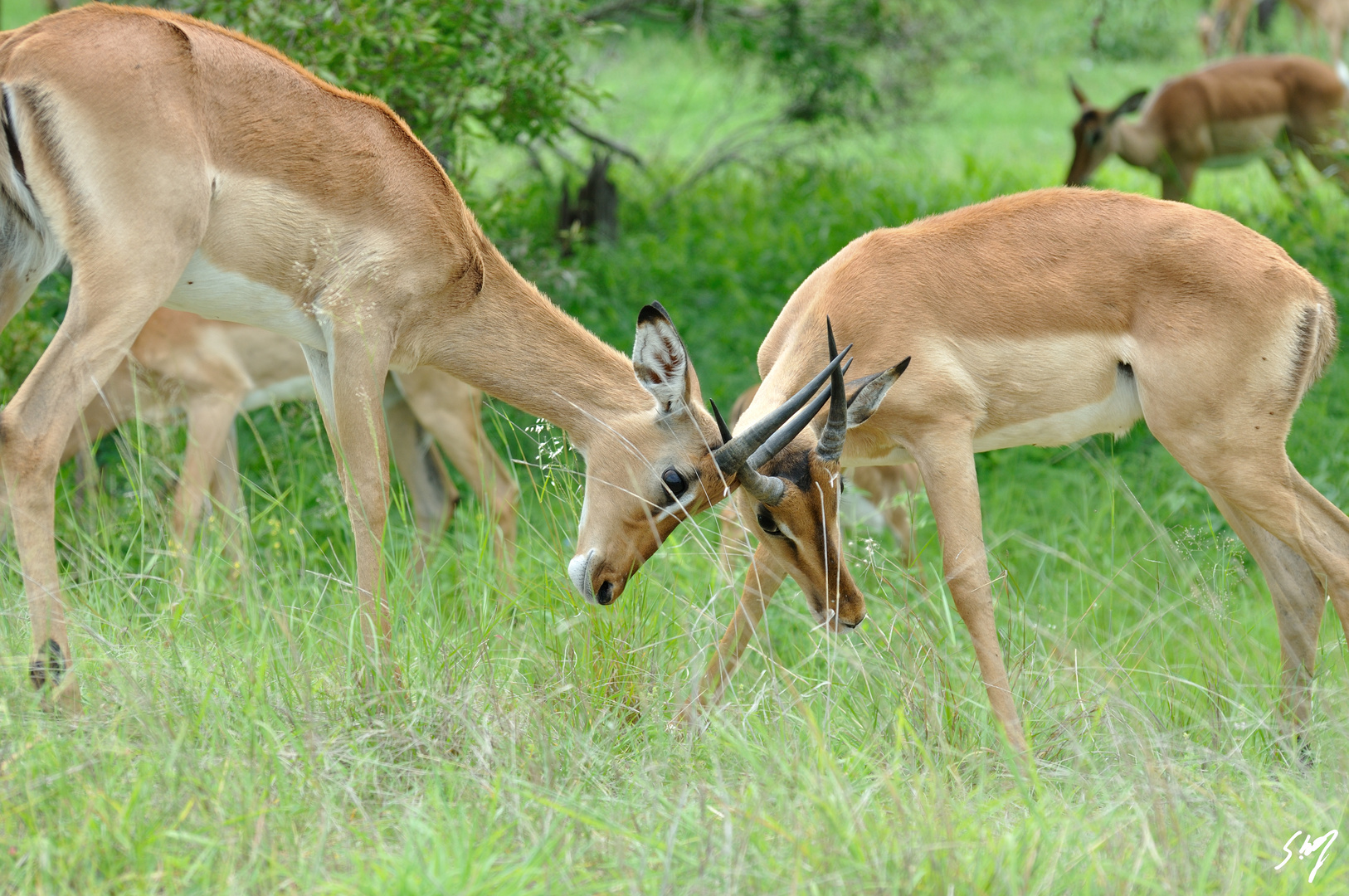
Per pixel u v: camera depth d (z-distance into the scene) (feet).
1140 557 36.99
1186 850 19.11
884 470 39.65
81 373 23.20
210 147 24.58
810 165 76.02
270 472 36.99
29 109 23.03
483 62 43.78
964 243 28.30
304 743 21.67
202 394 37.65
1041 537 41.11
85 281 23.36
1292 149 75.87
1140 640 32.01
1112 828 20.54
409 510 42.01
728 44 72.79
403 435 41.57
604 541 27.02
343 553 37.55
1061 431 29.01
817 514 26.22
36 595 22.76
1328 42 94.84
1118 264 27.66
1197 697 28.71
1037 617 33.04
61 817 18.71
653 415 27.17
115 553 31.83
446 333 27.96
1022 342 27.76
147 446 38.86
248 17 40.14
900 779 22.17
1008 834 19.35
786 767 21.03
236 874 17.81
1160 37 112.27
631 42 93.71
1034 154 91.40
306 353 27.91
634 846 19.29
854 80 71.56
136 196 23.47
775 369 28.09
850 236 61.82
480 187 61.26
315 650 26.25
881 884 17.76
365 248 26.37
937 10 74.08
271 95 25.38
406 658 25.79
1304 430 45.98
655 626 28.71
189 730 21.76
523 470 44.93
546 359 28.17
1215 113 73.97
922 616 29.78
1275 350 27.02
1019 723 25.85
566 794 21.39
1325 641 32.71
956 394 27.58
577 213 62.54
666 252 61.11
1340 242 59.41
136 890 17.10
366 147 26.37
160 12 25.23
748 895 18.08
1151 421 27.86
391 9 40.98
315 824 19.42
